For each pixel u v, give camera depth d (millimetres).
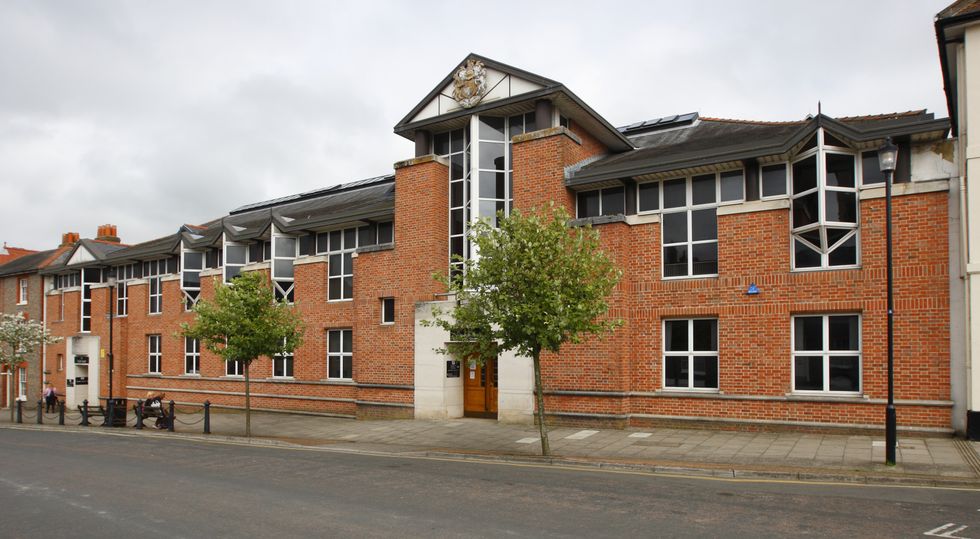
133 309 33750
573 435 16312
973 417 13391
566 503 9117
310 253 25719
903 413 14352
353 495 9930
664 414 16922
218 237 28844
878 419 14555
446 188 21656
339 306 24344
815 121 15125
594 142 21609
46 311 39969
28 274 41656
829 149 15164
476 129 20625
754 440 14656
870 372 14750
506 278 13422
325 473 12117
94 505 9633
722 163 16375
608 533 7516
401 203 21656
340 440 17500
